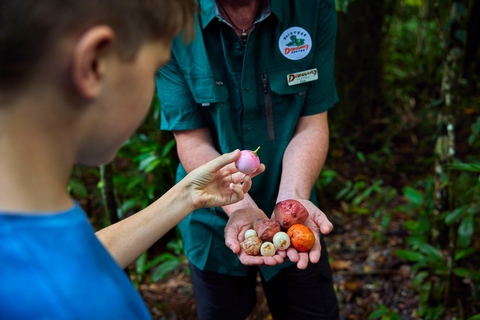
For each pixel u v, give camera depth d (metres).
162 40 0.61
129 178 2.98
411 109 5.42
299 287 1.66
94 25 0.50
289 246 1.37
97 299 0.49
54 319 0.45
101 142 0.59
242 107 1.58
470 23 5.61
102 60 0.52
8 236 0.46
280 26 1.51
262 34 1.50
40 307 0.45
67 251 0.49
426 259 2.33
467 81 5.77
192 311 2.52
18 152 0.50
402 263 2.80
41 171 0.52
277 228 1.40
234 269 1.66
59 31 0.48
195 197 1.14
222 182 1.20
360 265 2.87
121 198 3.38
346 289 2.62
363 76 4.75
